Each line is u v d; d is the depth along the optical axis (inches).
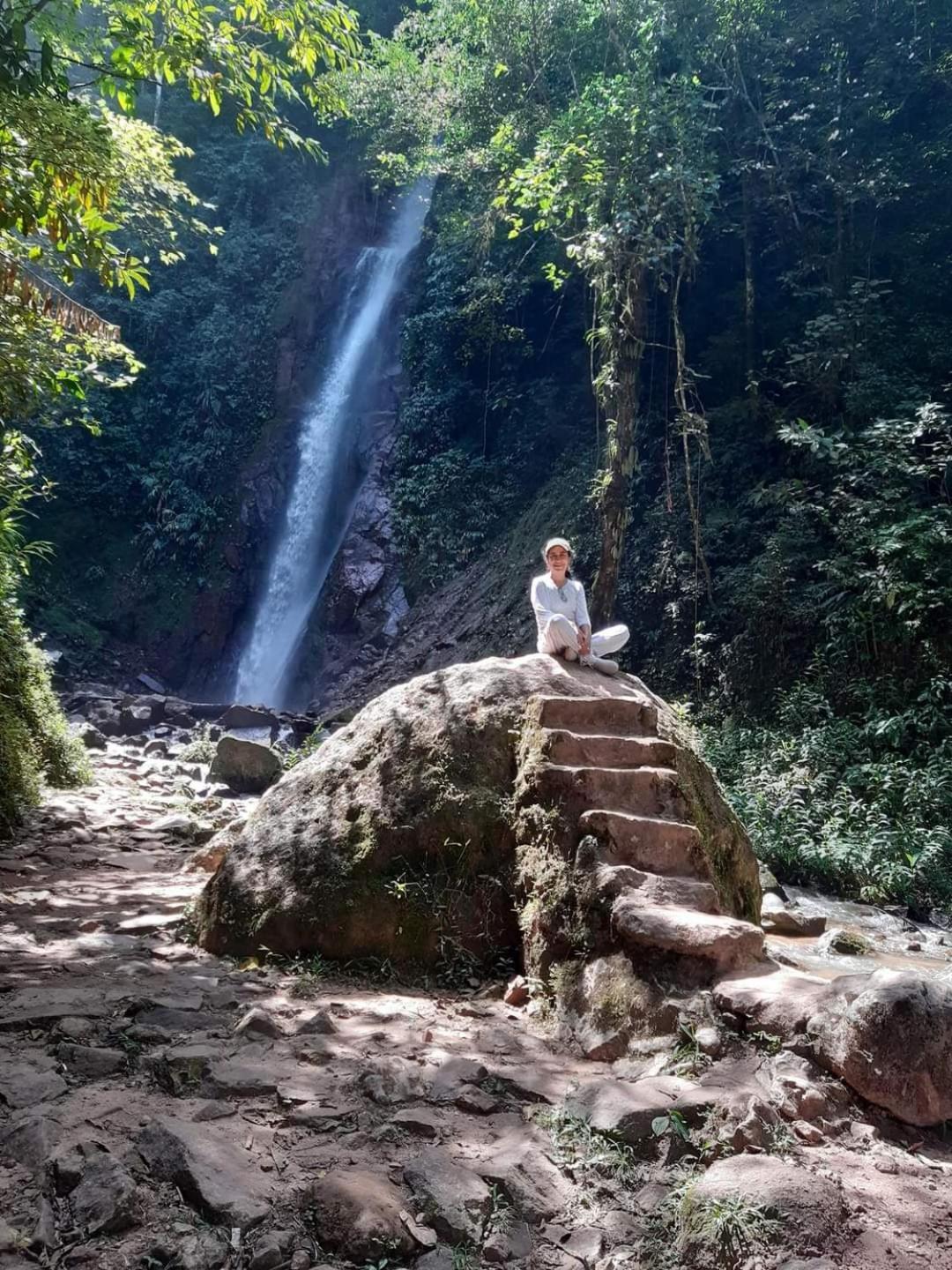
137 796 403.5
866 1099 126.3
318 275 1191.6
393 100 751.1
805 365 550.6
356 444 1024.9
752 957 153.3
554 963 166.9
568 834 176.4
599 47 595.2
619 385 525.3
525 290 782.5
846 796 393.7
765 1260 95.7
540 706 197.2
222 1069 132.0
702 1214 100.2
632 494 659.4
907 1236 101.0
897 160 595.8
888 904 342.3
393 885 186.9
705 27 593.9
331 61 316.2
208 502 1090.1
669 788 186.2
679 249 538.0
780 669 503.2
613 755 190.4
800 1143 117.7
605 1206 106.7
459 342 917.2
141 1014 153.6
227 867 205.2
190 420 1109.1
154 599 1050.1
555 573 240.5
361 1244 95.0
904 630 445.7
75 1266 91.3
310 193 1230.3
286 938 190.5
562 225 558.6
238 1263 93.0
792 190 620.7
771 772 422.0
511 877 185.6
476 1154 114.4
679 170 495.8
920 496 499.5
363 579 909.2
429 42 773.3
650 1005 146.4
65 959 184.5
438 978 181.0
